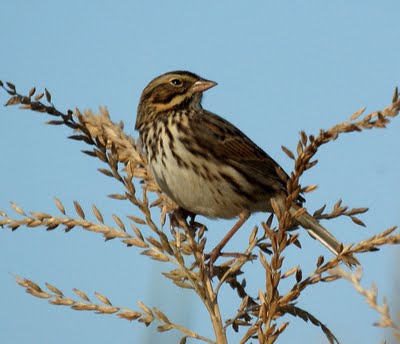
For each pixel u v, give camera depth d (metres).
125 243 9.36
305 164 8.77
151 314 8.57
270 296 8.59
